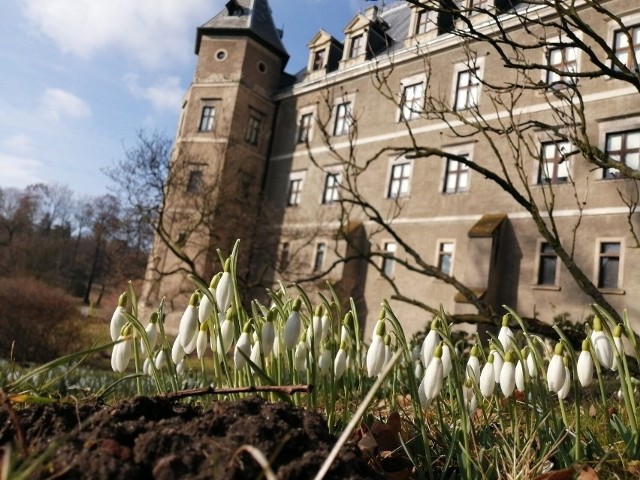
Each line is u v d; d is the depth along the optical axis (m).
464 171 18.36
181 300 21.41
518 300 15.55
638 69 6.01
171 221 19.50
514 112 17.02
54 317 14.38
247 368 2.19
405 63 21.58
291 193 25.22
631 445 2.05
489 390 2.08
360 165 22.19
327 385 2.39
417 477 1.90
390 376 3.17
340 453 1.37
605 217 14.47
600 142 15.02
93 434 1.33
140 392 2.31
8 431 1.44
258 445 1.30
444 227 18.30
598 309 2.24
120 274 19.72
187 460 1.21
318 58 27.14
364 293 19.92
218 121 25.58
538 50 16.69
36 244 49.69
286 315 2.38
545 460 1.88
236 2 27.55
